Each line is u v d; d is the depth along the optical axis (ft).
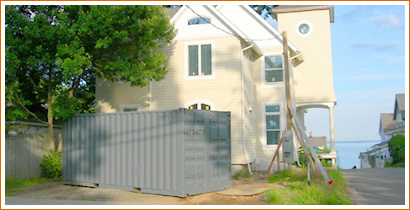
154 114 38.70
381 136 195.11
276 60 64.80
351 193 39.45
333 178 43.62
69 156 45.85
